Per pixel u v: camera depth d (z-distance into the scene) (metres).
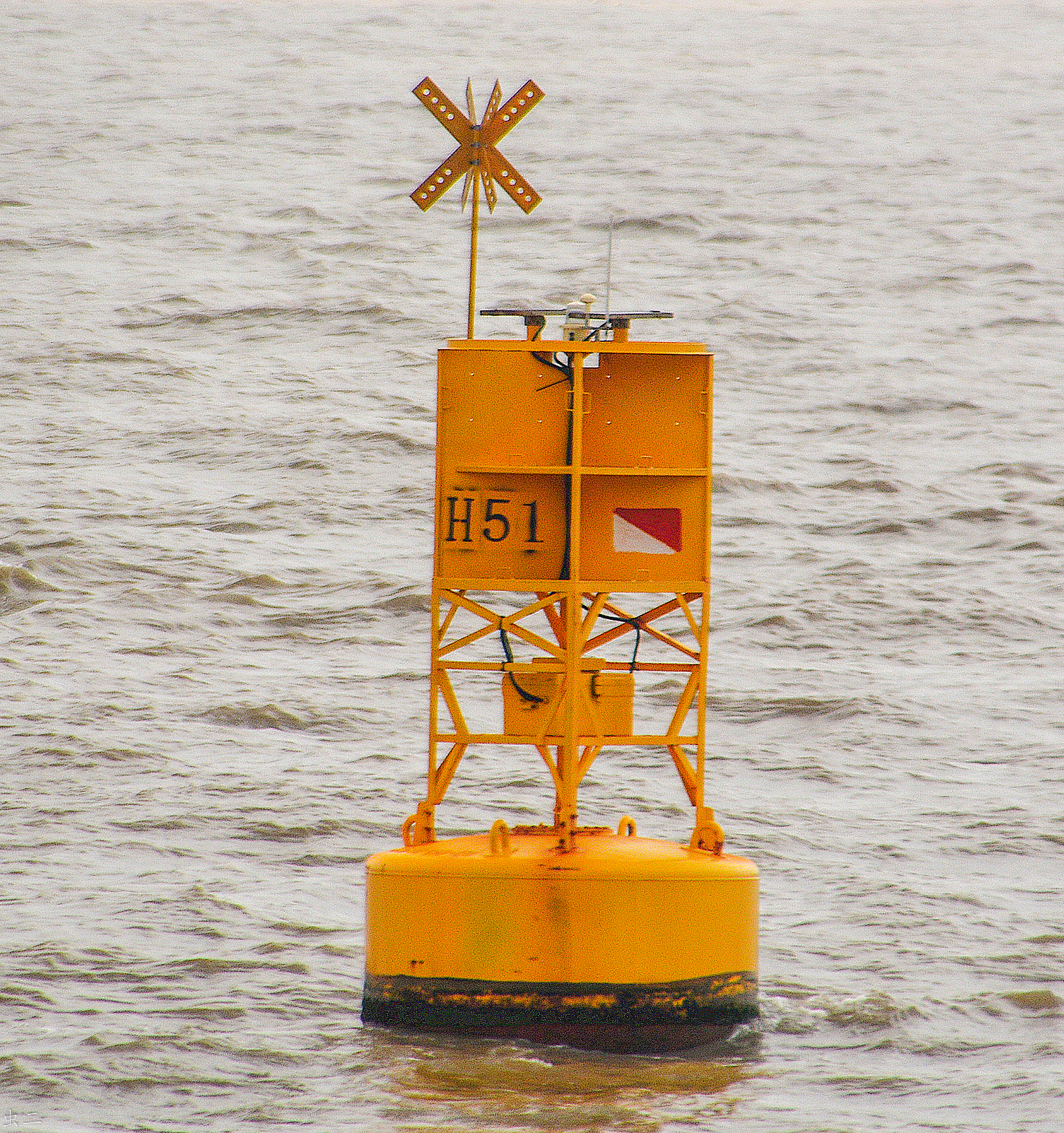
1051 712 17.66
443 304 43.28
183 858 12.53
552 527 8.59
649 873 8.06
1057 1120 7.78
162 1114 7.74
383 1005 8.36
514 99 9.26
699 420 8.61
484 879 8.10
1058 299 45.28
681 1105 7.69
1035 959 10.52
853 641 20.95
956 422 34.34
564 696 8.56
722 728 17.12
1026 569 24.61
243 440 31.03
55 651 19.27
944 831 13.61
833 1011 9.40
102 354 37.34
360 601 22.09
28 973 9.88
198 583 22.55
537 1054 8.07
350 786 14.55
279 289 44.31
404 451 30.42
